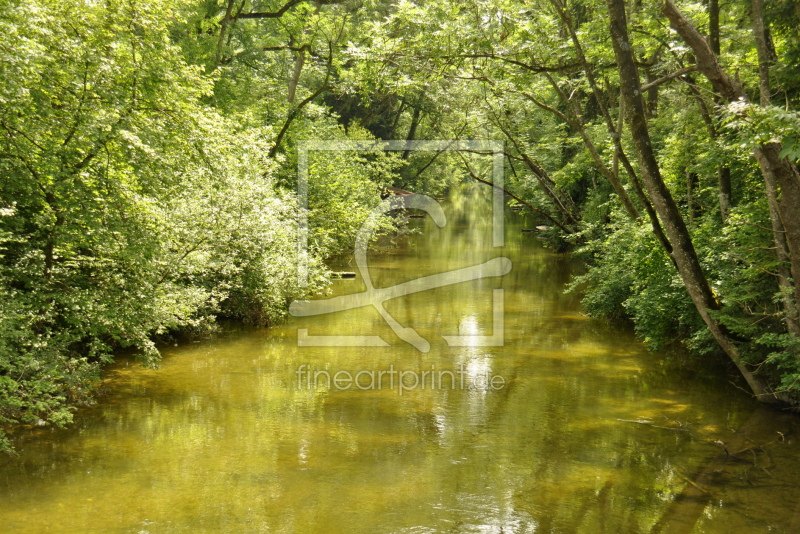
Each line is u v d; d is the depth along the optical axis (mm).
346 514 6844
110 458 8211
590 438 9086
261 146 17766
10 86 8359
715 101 11477
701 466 8164
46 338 9852
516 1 13172
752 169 11625
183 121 11242
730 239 11016
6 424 9172
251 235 14625
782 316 9898
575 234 18531
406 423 9648
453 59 12367
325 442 8875
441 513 6891
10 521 6582
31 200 9641
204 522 6617
